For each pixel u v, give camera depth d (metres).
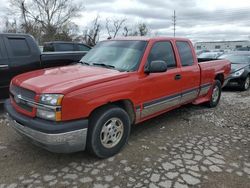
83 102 3.38
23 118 3.53
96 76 3.77
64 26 47.09
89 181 3.27
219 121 5.72
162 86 4.67
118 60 4.49
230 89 10.43
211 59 7.36
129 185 3.21
